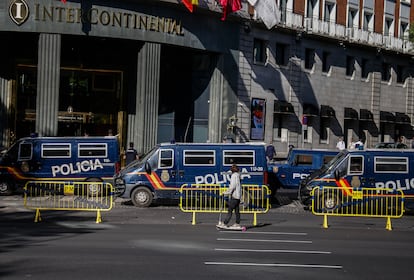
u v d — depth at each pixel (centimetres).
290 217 2073
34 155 2442
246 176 2239
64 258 1191
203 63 3831
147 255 1244
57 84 3158
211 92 3769
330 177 2184
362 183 2183
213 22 3650
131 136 3612
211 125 3762
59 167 2450
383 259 1275
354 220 2056
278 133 4234
